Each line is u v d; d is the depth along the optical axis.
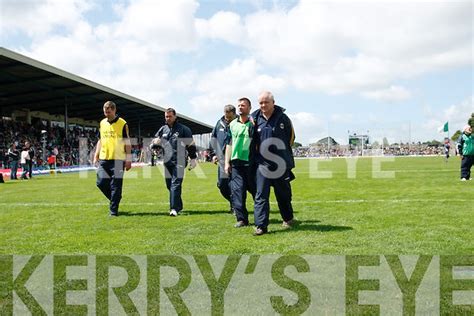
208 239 5.36
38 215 7.72
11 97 31.92
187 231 5.97
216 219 7.06
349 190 11.41
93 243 5.23
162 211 8.12
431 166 25.67
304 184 13.70
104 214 7.82
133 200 10.08
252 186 6.35
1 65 23.16
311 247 4.77
